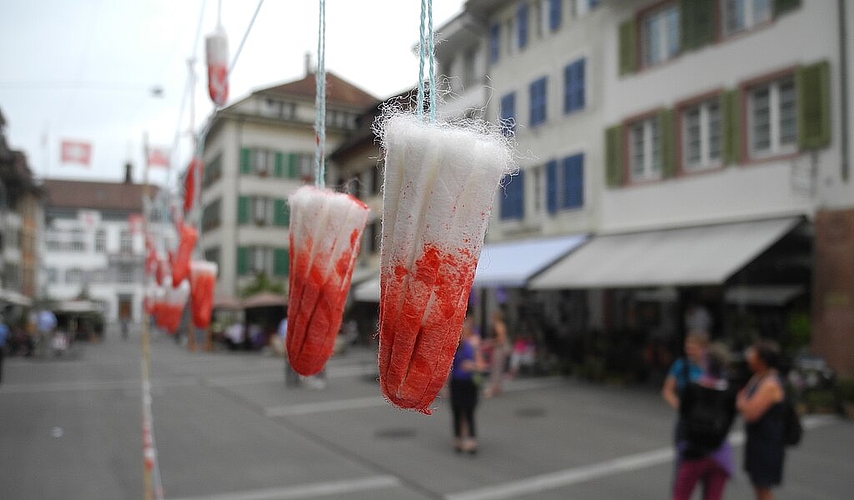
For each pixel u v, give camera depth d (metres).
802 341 11.41
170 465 7.87
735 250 11.49
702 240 12.72
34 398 14.25
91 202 62.12
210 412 12.05
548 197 18.03
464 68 20.62
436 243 0.92
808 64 11.57
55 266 60.47
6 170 36.25
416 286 0.93
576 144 17.16
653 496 6.42
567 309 18.67
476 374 8.44
